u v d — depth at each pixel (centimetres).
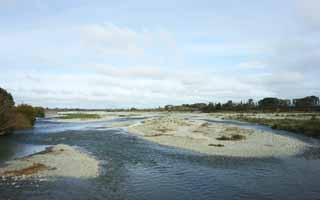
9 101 5578
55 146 3666
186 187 2008
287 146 3703
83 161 2798
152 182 2131
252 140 4244
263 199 1756
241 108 19562
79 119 11556
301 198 1764
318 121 5928
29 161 2733
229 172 2414
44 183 2066
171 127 6456
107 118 12450
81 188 1970
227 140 4269
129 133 5591
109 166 2648
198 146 3762
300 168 2530
